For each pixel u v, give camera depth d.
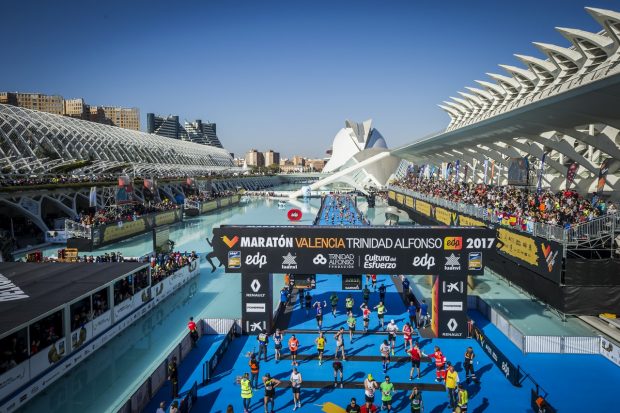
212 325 20.30
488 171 55.66
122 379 17.14
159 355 19.39
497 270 29.30
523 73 36.78
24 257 38.44
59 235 44.38
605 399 14.41
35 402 15.35
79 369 18.03
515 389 15.07
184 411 13.24
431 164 88.38
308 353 18.11
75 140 76.62
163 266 29.22
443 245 19.12
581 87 23.94
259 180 178.88
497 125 38.06
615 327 20.14
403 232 19.16
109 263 24.03
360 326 21.23
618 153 29.58
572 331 20.81
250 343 19.22
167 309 25.72
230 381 15.79
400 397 14.55
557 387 15.21
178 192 91.44
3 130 60.16
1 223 50.19
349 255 19.34
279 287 29.84
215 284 31.23
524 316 23.09
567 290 20.33
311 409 13.85
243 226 19.75
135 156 98.00
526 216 26.56
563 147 35.03
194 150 147.50
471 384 15.45
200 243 48.69
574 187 38.91
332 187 173.12
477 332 18.97
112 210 53.66
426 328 20.88
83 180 63.22
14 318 15.21
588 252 21.48
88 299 20.25
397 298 25.95
